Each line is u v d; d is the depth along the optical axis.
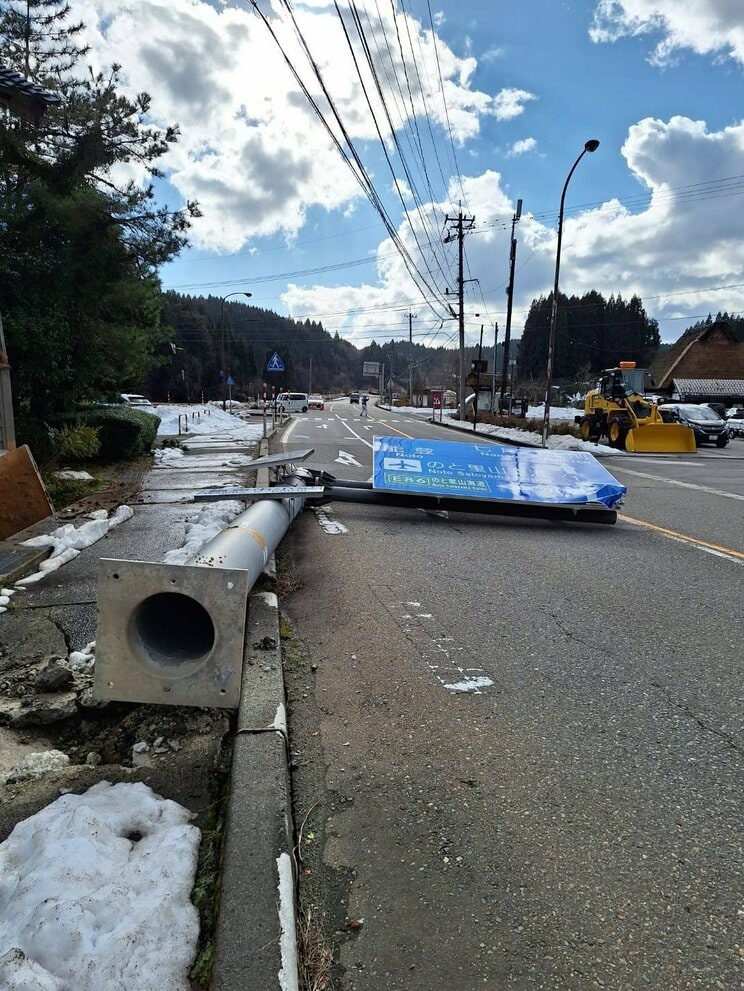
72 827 2.19
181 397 77.25
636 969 1.90
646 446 21.70
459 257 38.44
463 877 2.24
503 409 37.38
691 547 7.35
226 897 1.94
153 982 1.68
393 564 6.22
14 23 13.57
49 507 7.37
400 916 2.07
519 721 3.31
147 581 2.89
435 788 2.73
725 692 3.71
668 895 2.19
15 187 11.36
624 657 4.16
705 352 58.94
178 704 2.96
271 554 5.29
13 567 5.25
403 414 52.50
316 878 2.22
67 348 11.41
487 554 6.76
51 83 12.00
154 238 11.84
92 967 1.68
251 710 3.06
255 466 7.95
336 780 2.77
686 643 4.43
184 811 2.46
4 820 2.39
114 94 11.12
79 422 11.70
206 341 89.81
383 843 2.40
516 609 5.04
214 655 2.94
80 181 11.36
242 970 1.72
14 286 10.43
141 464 12.89
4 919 1.83
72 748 3.05
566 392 72.56
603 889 2.21
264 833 2.24
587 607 5.14
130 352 13.63
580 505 8.15
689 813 2.62
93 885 1.95
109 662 2.95
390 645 4.24
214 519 7.12
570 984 1.84
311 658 4.02
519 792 2.72
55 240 11.32
